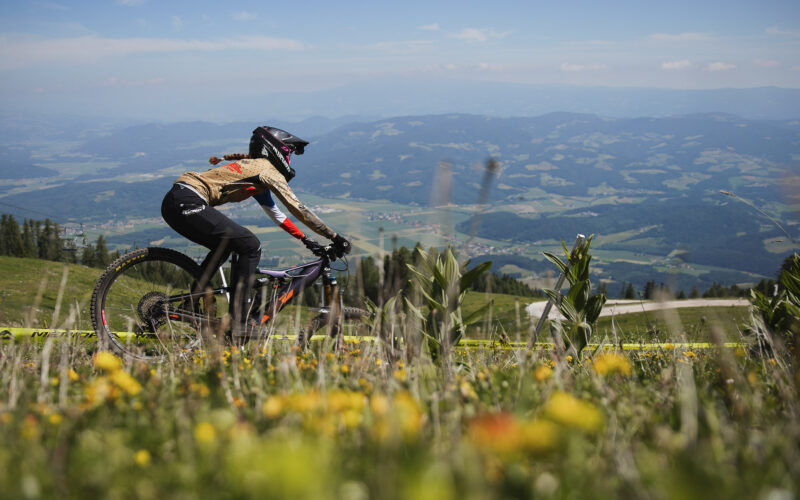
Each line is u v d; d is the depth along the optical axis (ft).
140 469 5.31
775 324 15.98
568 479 4.60
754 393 8.13
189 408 7.11
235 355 11.46
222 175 17.26
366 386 8.79
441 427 6.46
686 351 13.64
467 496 3.96
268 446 5.05
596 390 8.50
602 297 14.89
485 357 13.37
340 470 4.97
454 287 12.42
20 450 5.56
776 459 5.36
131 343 14.92
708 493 4.22
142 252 16.35
